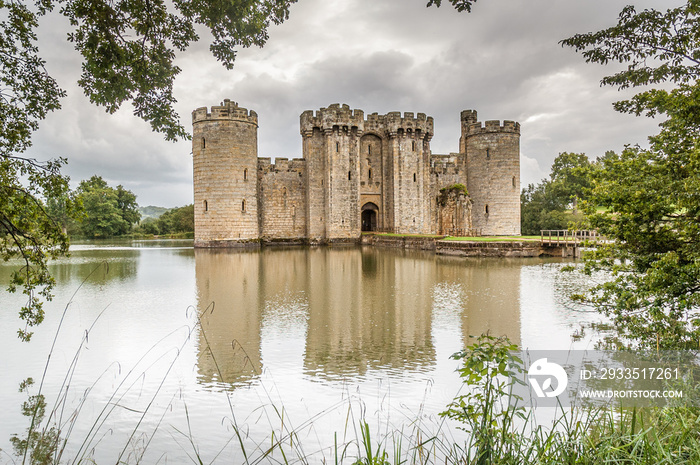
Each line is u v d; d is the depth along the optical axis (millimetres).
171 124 9984
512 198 52250
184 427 7418
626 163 11062
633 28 9352
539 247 35000
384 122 55000
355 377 9516
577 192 66125
